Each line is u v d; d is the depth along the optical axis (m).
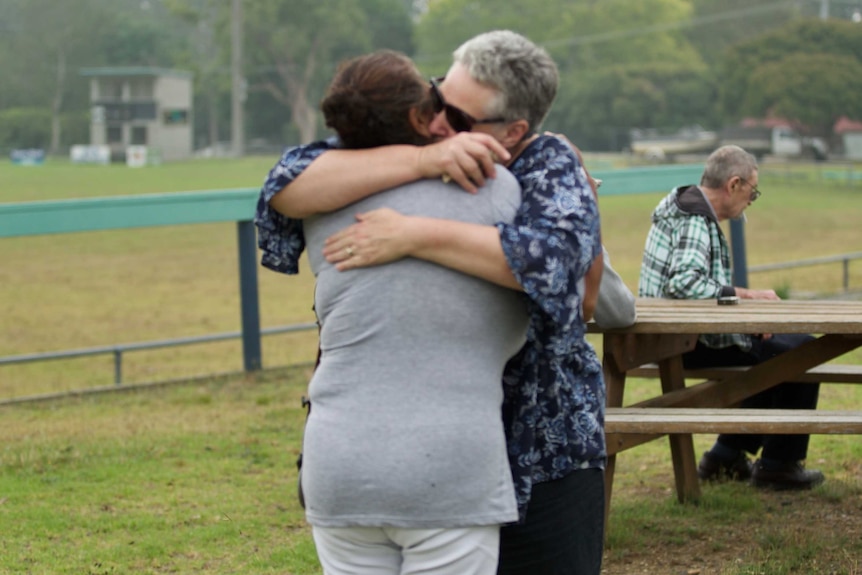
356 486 2.59
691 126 83.00
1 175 61.97
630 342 4.75
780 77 61.81
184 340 9.35
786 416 4.25
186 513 5.37
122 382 10.20
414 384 2.61
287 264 2.94
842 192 42.53
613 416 4.32
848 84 61.59
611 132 83.56
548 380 2.96
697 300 5.02
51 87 113.12
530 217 2.70
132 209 8.80
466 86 2.83
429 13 96.25
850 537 4.68
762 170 52.88
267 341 12.41
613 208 34.28
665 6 93.94
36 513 5.34
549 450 2.99
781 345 5.38
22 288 18.39
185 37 133.12
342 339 2.68
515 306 2.73
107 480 5.99
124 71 102.62
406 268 2.64
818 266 18.94
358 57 2.80
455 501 2.59
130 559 4.72
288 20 96.56
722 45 96.19
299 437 7.01
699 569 4.40
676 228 5.17
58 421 7.68
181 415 7.78
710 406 5.04
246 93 103.31
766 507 5.20
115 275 20.06
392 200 2.69
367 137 2.76
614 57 89.00
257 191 9.30
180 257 22.81
